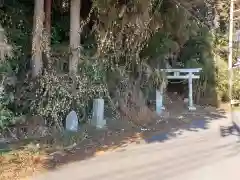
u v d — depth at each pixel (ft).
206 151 17.16
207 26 35.94
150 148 17.52
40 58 18.95
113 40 22.07
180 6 25.91
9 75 17.67
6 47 16.89
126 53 23.57
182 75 30.40
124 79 23.56
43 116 18.28
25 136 17.30
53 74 18.89
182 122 24.59
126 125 21.70
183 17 26.55
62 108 18.76
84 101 20.43
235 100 33.83
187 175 13.64
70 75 19.75
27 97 18.33
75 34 20.35
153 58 27.37
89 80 20.70
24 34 19.86
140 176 13.43
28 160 14.56
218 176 13.58
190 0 27.53
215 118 26.86
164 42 27.40
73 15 20.27
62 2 21.61
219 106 32.81
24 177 12.91
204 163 15.19
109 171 13.89
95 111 20.52
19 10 20.03
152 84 26.58
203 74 32.68
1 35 16.66
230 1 35.99
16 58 18.43
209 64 33.17
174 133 21.15
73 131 18.71
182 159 15.74
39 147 16.20
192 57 33.42
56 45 20.67
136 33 22.09
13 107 18.04
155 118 24.85
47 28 19.61
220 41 37.47
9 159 14.53
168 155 16.34
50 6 19.80
